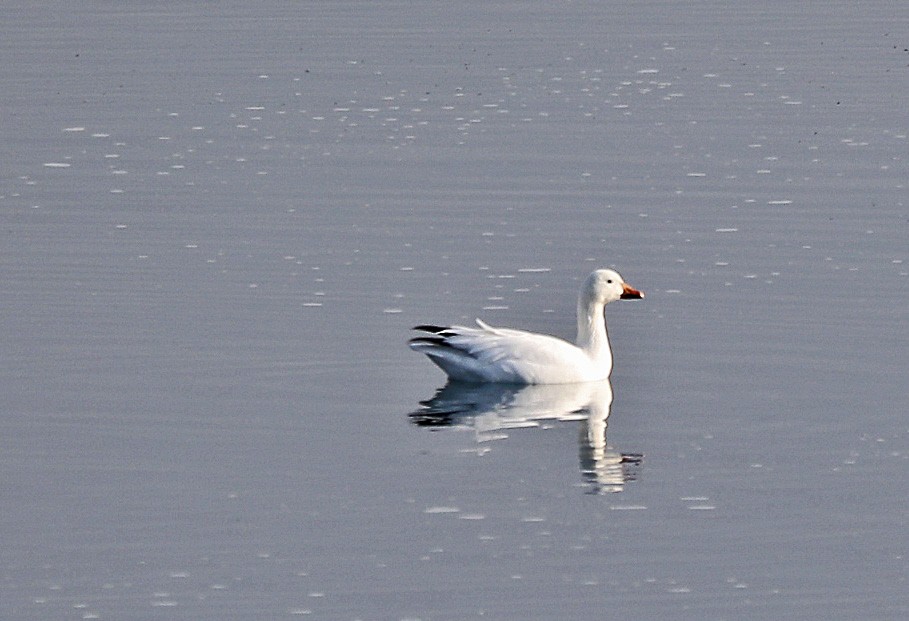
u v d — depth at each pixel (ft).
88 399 76.07
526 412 75.61
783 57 141.90
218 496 66.08
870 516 64.34
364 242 99.19
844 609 57.57
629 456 70.23
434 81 135.54
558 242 98.84
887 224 100.42
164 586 58.75
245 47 147.43
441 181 110.42
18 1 165.27
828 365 80.23
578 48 146.00
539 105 128.26
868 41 147.13
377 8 162.61
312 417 74.43
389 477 68.03
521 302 90.33
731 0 165.17
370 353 82.53
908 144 116.57
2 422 73.46
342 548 61.72
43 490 66.54
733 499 65.98
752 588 59.00
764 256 95.55
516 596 58.29
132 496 66.03
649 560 61.00
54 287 91.56
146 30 153.99
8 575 59.52
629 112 125.90
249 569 60.08
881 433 72.13
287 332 85.10
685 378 79.41
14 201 107.24
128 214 104.63
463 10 161.17
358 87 134.10
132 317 86.99
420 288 91.71
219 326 85.76
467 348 79.61
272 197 107.76
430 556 61.16
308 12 160.86
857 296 88.94
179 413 74.59
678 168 112.27
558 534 63.10
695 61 141.18
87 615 56.70
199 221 103.14
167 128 123.65
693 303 88.89
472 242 99.09
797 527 63.57
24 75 138.72
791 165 112.47
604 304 81.25
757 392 77.30
